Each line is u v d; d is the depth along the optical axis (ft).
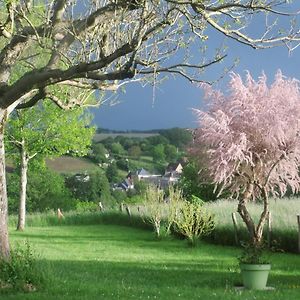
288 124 50.60
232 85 51.06
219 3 40.16
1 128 44.93
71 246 85.30
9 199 202.59
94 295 40.27
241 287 45.98
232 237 84.64
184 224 84.79
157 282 49.32
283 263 63.36
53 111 107.24
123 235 104.63
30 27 44.73
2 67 45.03
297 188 54.29
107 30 43.83
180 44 41.60
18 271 42.19
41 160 118.93
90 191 221.87
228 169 50.98
